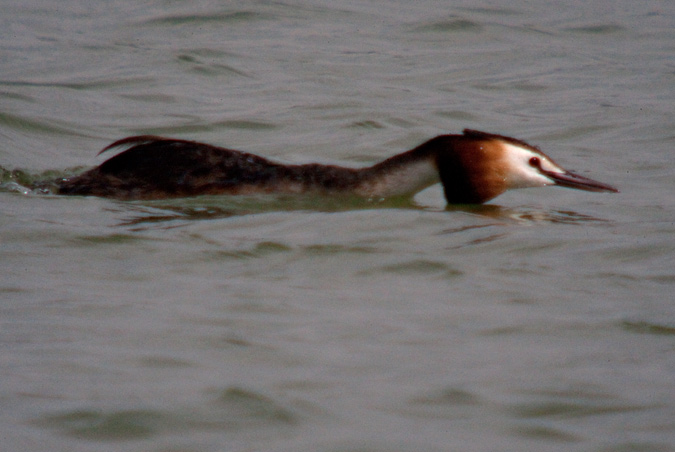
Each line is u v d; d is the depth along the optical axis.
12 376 7.41
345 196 13.50
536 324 8.76
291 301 9.24
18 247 10.51
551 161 13.87
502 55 21.81
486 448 6.61
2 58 20.38
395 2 26.03
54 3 25.33
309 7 25.05
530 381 7.61
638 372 7.75
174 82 19.31
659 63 21.34
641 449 6.57
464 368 7.85
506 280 9.96
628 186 14.20
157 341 8.19
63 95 18.23
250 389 7.38
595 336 8.50
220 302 9.14
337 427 6.87
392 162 13.85
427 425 6.93
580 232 11.79
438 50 22.11
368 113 17.84
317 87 19.33
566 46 22.72
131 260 10.30
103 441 6.59
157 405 7.08
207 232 11.48
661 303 9.24
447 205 13.57
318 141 16.44
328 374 7.69
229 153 13.74
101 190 13.14
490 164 13.58
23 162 14.55
